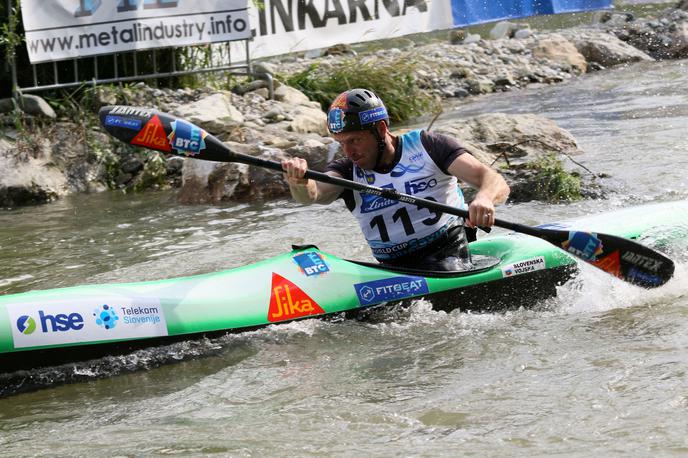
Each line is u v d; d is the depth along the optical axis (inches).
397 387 336.2
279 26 1016.2
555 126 768.3
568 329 387.2
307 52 1167.6
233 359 370.3
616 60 1264.8
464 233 431.8
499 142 734.5
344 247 546.9
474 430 296.5
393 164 408.8
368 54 1145.4
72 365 358.6
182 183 717.3
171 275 509.7
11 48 769.6
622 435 285.3
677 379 322.0
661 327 380.8
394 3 1114.1
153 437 306.8
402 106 979.3
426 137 410.6
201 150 409.4
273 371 357.7
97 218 653.9
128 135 412.2
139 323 367.9
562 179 635.5
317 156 717.3
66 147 760.3
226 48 929.5
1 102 786.8
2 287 503.2
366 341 382.9
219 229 606.2
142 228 619.8
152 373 361.4
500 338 380.8
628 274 414.9
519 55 1243.2
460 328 395.5
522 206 624.4
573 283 433.4
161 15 810.2
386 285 407.8
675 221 464.4
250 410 324.8
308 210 646.5
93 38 787.4
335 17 1058.1
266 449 292.2
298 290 398.3
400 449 286.4
